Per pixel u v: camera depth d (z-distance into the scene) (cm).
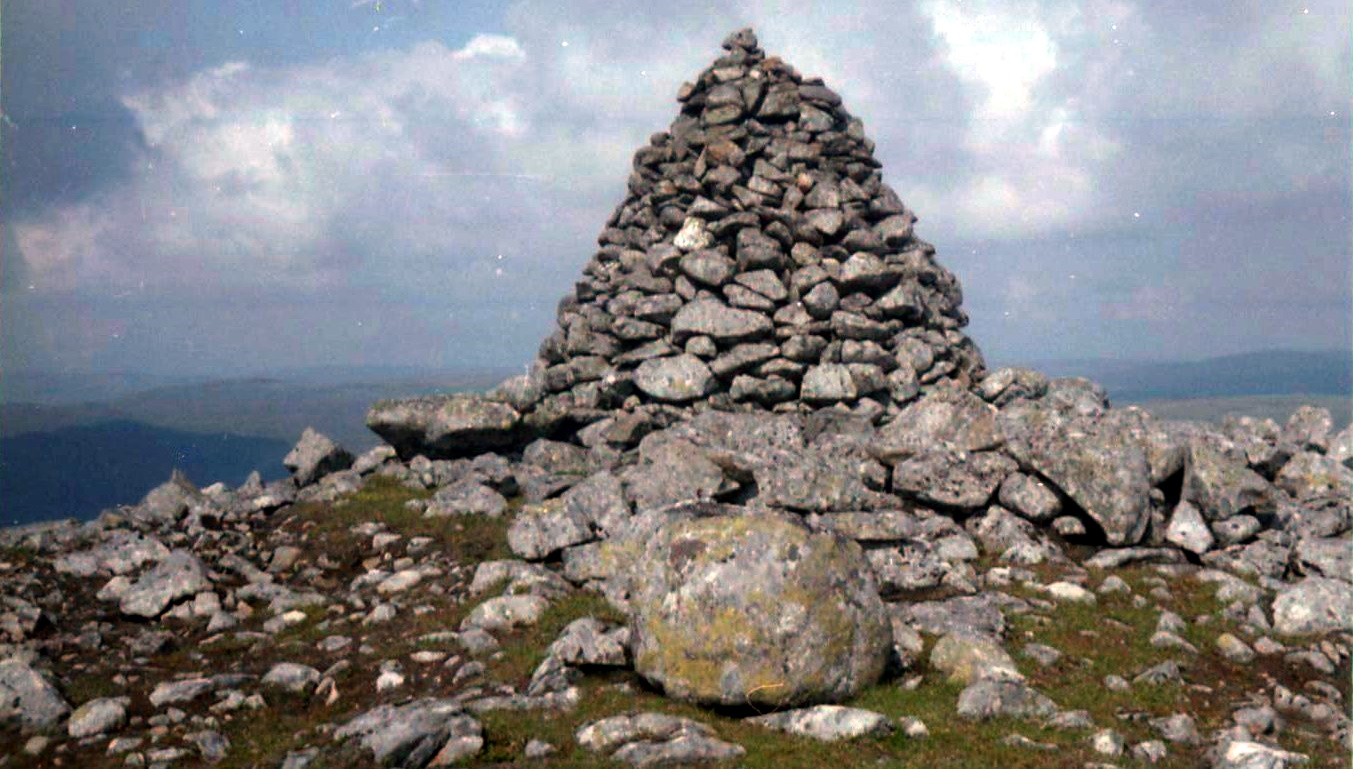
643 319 3566
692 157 3875
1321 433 3150
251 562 2486
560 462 3178
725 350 3416
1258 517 2325
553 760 1253
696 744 1251
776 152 3706
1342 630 1791
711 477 2350
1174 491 2430
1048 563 2172
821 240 3544
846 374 3241
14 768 1395
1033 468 2375
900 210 3766
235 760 1388
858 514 2164
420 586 2214
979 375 3606
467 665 1667
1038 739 1316
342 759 1301
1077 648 1702
